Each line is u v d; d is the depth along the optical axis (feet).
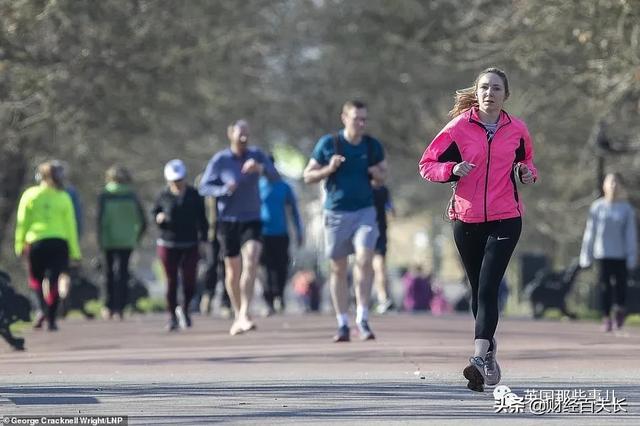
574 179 293.43
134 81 233.96
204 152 327.06
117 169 203.10
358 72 332.19
